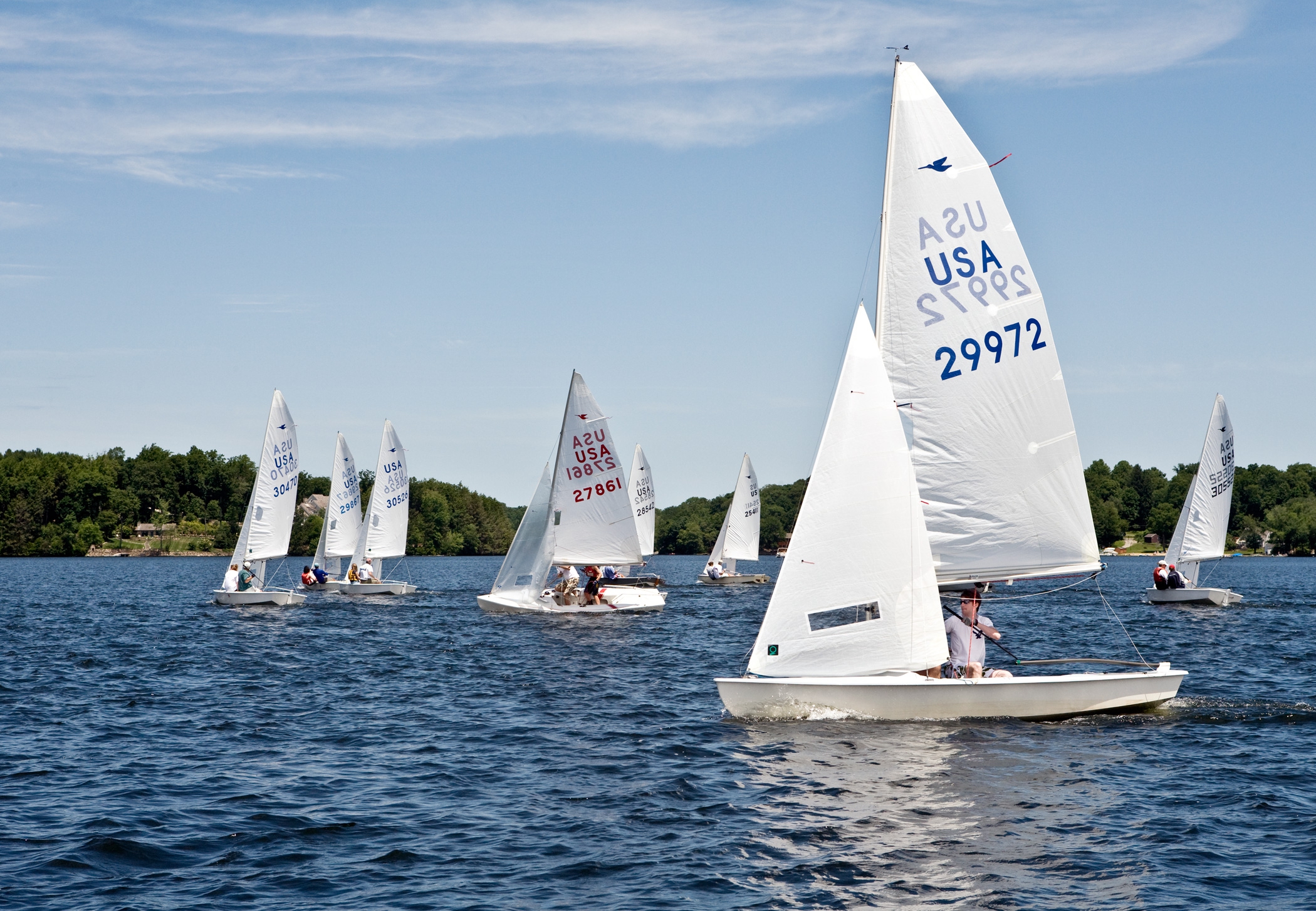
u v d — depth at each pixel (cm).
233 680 2397
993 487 1752
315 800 1350
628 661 2748
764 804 1303
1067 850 1142
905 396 1741
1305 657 2786
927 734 1642
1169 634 3434
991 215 1742
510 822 1253
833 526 1708
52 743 1694
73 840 1180
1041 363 1761
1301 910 980
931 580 1691
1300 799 1327
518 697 2155
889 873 1073
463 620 3966
